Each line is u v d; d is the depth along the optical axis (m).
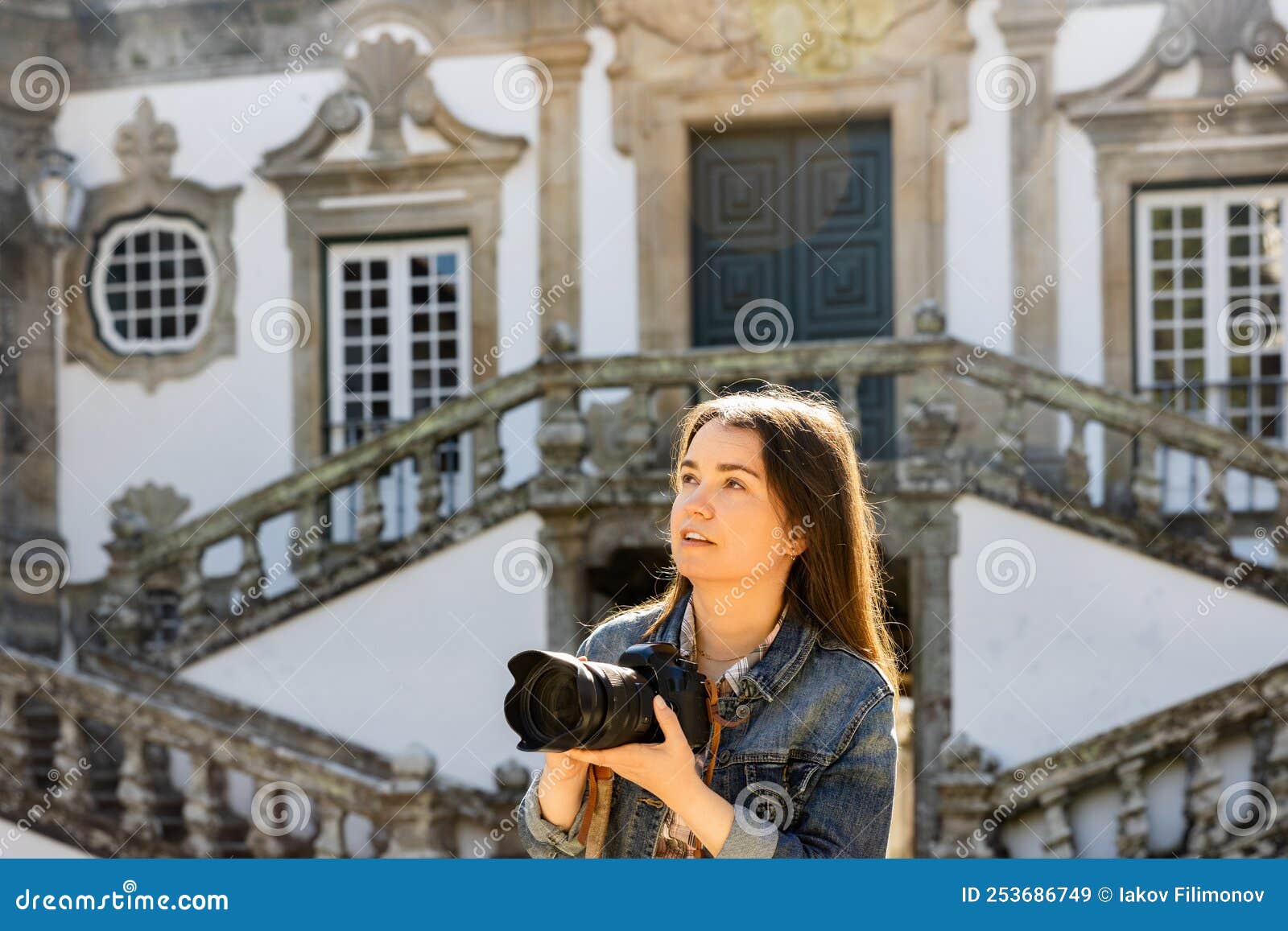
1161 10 10.19
